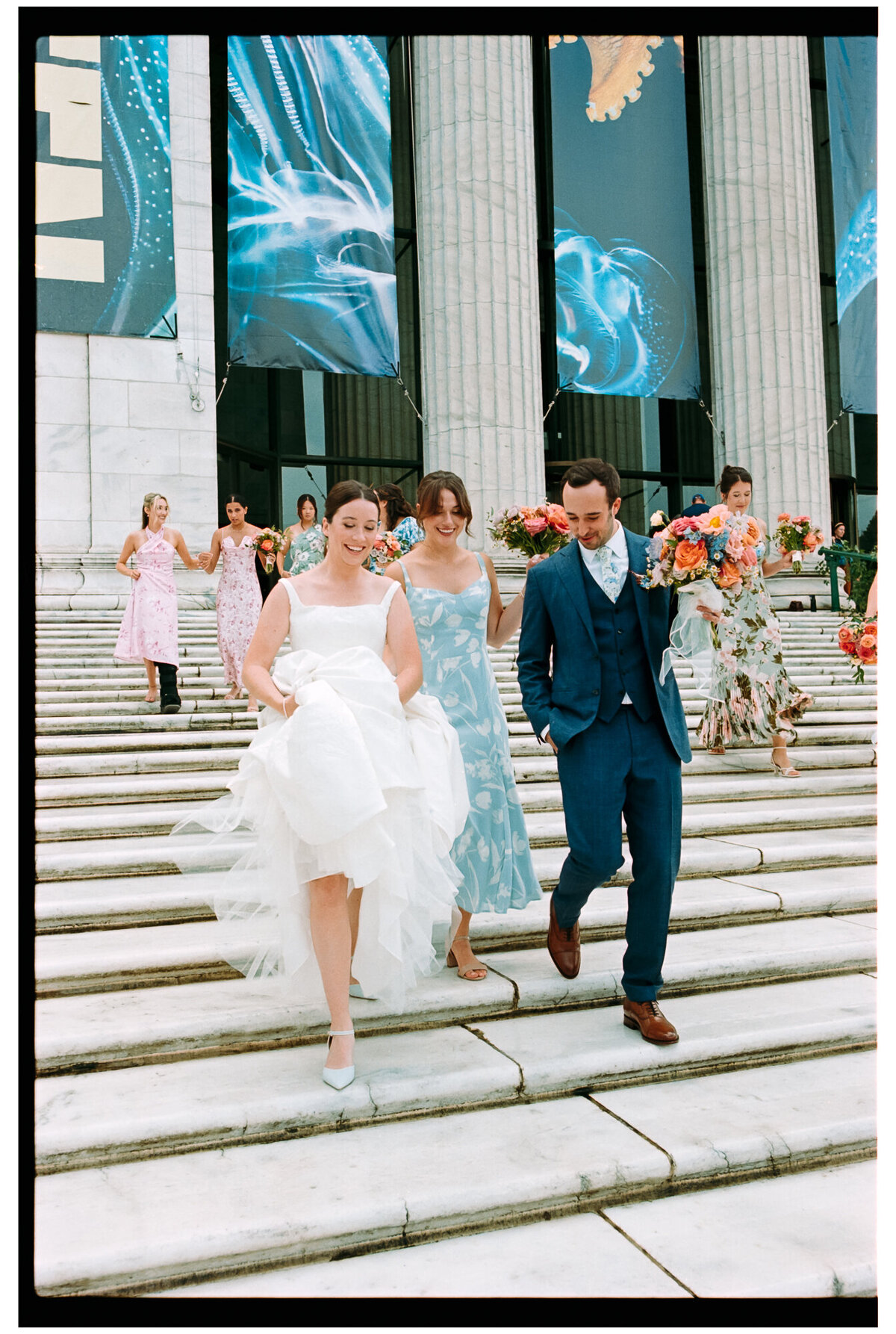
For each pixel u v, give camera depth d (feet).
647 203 38.47
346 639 9.23
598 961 11.09
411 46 38.58
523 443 35.73
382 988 9.04
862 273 42.70
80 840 13.73
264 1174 7.34
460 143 35.40
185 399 35.40
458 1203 7.06
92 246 34.17
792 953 11.47
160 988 9.98
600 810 9.21
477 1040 9.41
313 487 46.16
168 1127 7.59
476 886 10.32
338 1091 8.14
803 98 42.11
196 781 15.83
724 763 19.60
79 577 32.96
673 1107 8.66
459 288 35.27
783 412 40.63
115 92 34.45
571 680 9.50
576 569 9.64
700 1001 10.75
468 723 10.71
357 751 8.18
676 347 38.68
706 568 8.99
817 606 37.93
